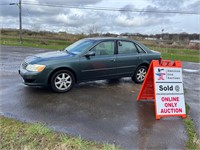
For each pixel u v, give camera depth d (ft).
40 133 11.43
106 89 21.36
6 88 20.07
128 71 22.98
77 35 119.14
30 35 127.24
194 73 34.88
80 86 22.02
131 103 17.61
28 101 16.81
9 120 13.05
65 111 15.17
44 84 18.61
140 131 12.75
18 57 41.50
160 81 15.42
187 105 17.90
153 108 16.70
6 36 117.39
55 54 20.30
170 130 13.11
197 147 11.25
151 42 113.19
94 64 20.53
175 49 94.53
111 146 10.61
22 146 10.21
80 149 10.24
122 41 22.53
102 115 14.83
